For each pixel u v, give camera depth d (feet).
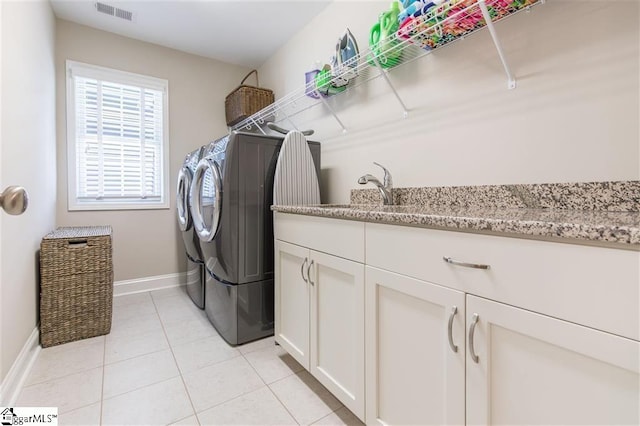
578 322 1.93
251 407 4.25
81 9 7.63
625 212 3.10
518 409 2.25
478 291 2.44
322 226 4.22
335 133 7.19
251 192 5.99
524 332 2.18
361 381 3.59
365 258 3.52
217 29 8.54
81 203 8.46
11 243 4.37
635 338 1.72
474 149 4.47
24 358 4.95
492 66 4.25
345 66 5.86
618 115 3.20
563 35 3.57
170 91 9.61
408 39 4.54
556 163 3.64
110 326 6.51
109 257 6.48
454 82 4.73
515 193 3.99
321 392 4.58
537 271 2.11
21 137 4.83
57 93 7.98
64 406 4.21
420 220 2.83
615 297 1.78
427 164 5.14
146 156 9.34
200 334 6.48
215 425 3.91
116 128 8.87
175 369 5.15
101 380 4.82
